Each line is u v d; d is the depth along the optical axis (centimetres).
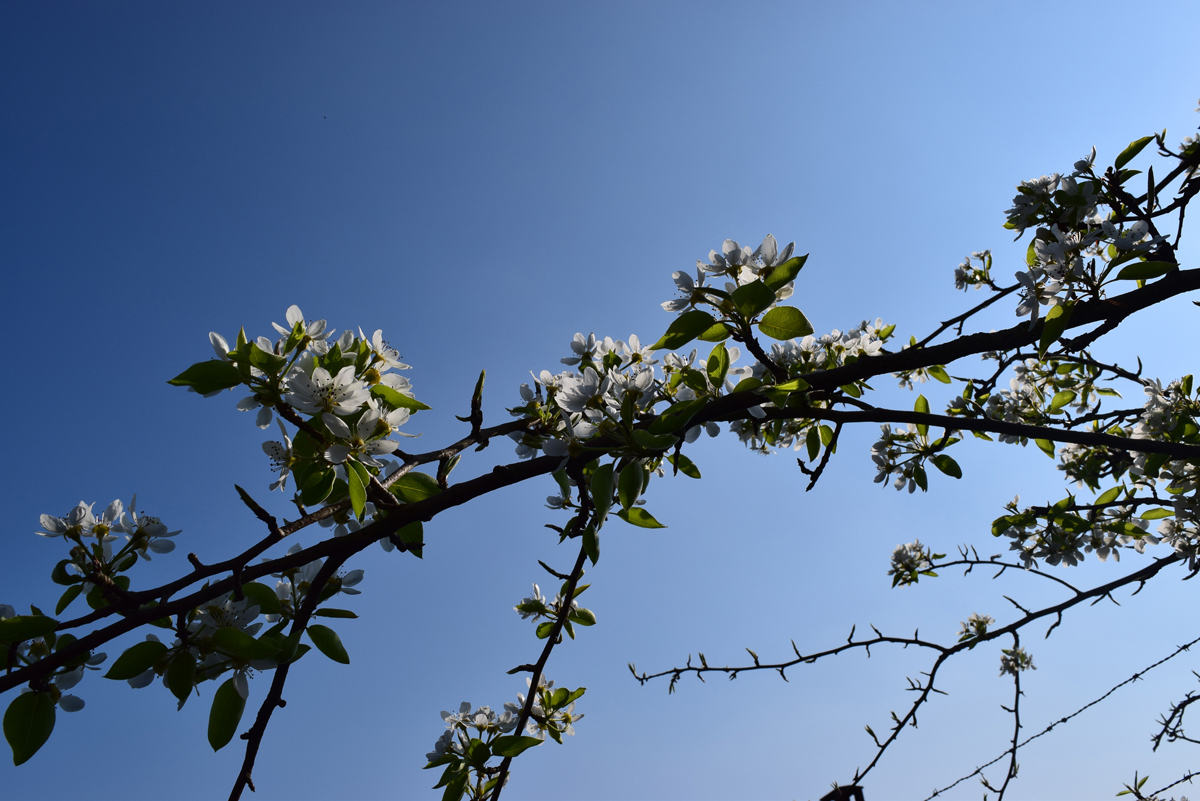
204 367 66
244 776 64
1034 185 90
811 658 102
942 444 98
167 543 69
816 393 76
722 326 72
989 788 110
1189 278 77
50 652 65
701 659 101
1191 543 108
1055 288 79
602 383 70
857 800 100
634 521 73
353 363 69
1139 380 104
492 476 69
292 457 69
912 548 150
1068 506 117
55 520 67
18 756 63
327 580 67
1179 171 89
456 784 80
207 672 65
